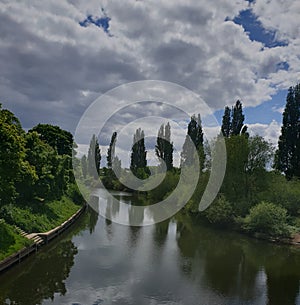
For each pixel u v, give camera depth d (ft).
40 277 55.83
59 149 164.96
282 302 49.34
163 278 58.08
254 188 119.24
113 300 47.60
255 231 100.89
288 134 142.82
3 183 64.28
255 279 59.62
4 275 55.21
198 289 53.36
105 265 64.23
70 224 104.53
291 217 107.76
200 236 97.81
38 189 92.22
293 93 144.56
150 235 95.91
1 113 64.80
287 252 82.02
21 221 76.07
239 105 175.73
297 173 135.85
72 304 45.39
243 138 123.03
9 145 63.05
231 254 77.71
